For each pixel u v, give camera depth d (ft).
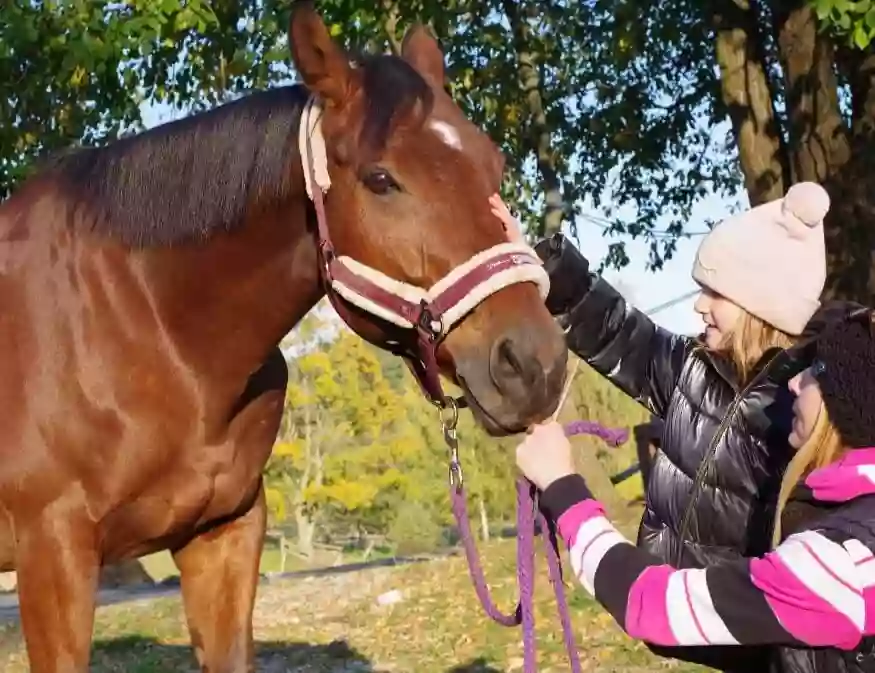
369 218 6.48
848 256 21.77
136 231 7.54
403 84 6.54
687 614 4.99
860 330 5.14
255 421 8.08
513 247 6.32
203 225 7.36
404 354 6.98
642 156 33.37
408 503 69.36
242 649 8.21
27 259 7.80
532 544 6.02
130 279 7.57
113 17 21.62
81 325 7.54
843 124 21.80
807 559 4.75
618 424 36.86
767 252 6.35
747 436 6.45
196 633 8.34
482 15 30.66
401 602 22.07
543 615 19.08
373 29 26.00
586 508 5.56
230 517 8.25
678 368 7.43
